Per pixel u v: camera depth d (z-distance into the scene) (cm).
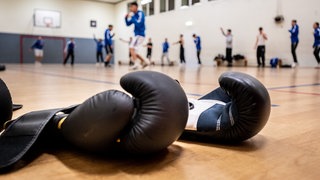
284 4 969
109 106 85
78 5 1634
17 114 163
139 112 91
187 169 87
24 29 1492
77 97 236
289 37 964
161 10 1452
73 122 92
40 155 98
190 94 260
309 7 908
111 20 1756
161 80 94
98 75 559
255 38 1059
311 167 90
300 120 158
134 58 755
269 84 379
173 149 108
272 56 1018
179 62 1370
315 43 872
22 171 84
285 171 86
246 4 1075
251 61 1078
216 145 114
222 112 116
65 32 1608
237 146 112
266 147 111
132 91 94
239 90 104
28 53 1515
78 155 98
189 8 1295
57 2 1568
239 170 87
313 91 300
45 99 224
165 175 83
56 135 103
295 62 917
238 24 1109
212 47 1213
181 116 93
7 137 93
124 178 80
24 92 270
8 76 511
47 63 1575
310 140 121
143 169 87
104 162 92
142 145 88
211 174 84
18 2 1465
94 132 87
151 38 1536
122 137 91
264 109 105
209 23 1216
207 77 498
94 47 1706
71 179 79
